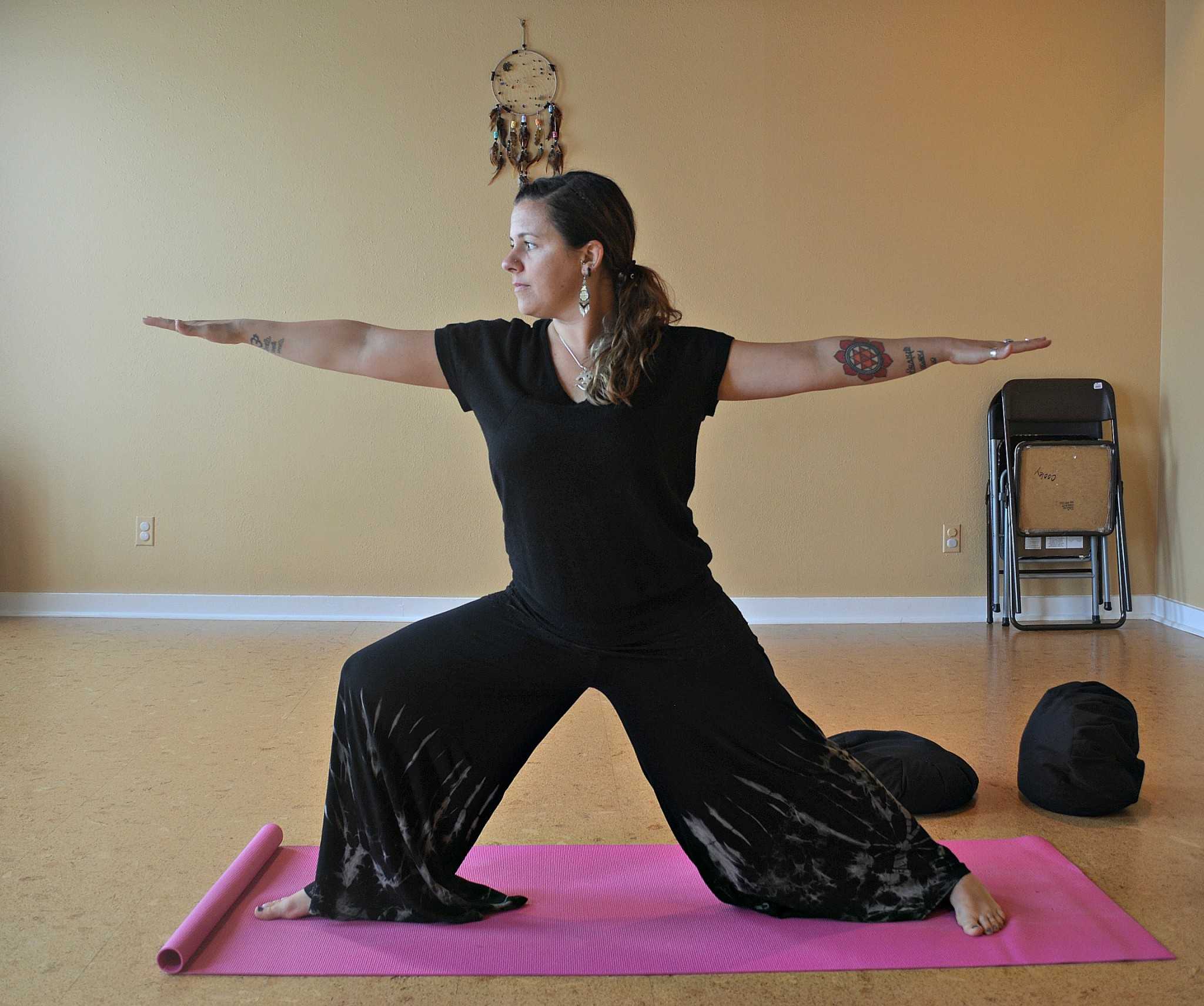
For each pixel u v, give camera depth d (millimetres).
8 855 2447
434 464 5328
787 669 4379
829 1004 1810
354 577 5371
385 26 5215
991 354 1966
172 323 2023
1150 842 2543
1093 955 1968
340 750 2049
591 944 2021
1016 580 5227
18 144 5270
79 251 5293
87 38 5227
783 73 5242
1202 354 5027
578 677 2057
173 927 2098
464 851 2123
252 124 5246
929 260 5297
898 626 5285
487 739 2064
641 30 5215
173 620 5309
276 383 5309
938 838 2564
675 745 2061
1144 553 5422
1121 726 2785
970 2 5234
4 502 5371
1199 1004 1803
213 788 2918
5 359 5332
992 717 3645
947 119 5262
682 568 2010
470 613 2076
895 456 5348
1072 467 5215
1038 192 5297
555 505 1937
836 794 2062
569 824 2680
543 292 1958
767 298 5289
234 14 5219
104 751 3238
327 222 5270
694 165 5246
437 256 5273
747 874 2100
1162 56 5266
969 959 1953
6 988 1855
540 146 5230
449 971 1919
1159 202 5312
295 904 2115
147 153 5258
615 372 1910
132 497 5359
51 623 5195
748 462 5316
